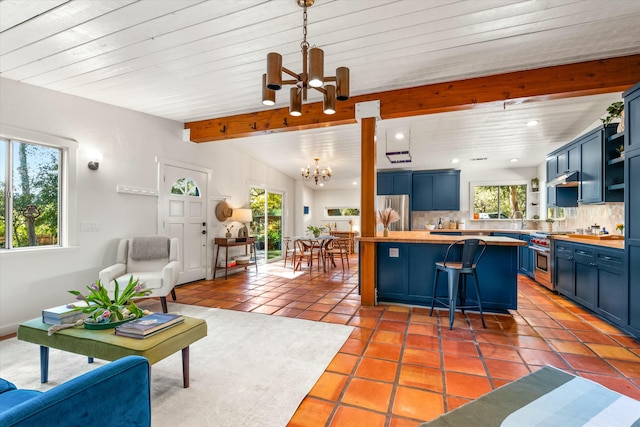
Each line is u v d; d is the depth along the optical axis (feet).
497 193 23.27
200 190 16.53
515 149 17.93
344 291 14.29
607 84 8.72
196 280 16.37
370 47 8.00
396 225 23.16
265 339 8.70
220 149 17.95
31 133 9.79
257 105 12.58
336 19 6.81
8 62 8.52
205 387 6.26
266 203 23.07
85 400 2.98
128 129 12.83
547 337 8.80
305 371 6.89
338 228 30.73
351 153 19.89
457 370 6.90
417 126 14.23
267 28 7.16
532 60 8.80
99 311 6.32
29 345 8.34
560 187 15.56
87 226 11.32
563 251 12.84
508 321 10.19
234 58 8.57
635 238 8.36
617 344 8.31
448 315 10.81
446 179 23.30
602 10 6.51
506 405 5.52
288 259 25.30
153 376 6.69
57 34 7.30
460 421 5.08
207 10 6.50
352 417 5.32
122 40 7.61
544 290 14.42
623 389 6.15
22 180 9.80
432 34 7.42
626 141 8.74
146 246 12.18
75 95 11.02
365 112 11.35
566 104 11.73
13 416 2.41
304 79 6.30
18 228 9.71
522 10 6.52
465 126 14.19
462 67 9.22
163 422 5.20
